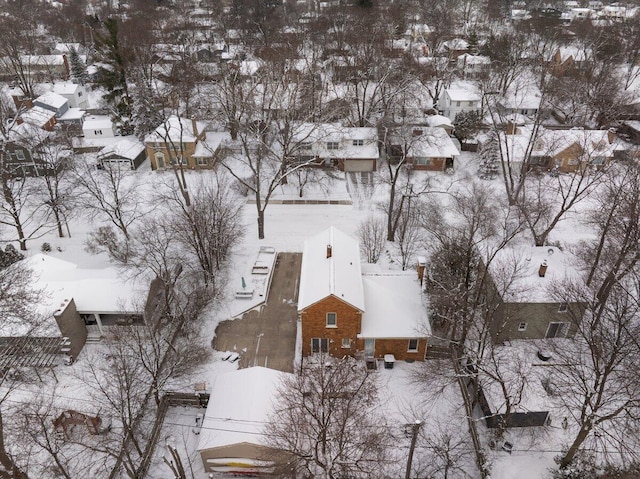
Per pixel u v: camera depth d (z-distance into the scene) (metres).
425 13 106.44
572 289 29.80
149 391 27.45
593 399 28.05
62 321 31.39
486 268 28.91
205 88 73.81
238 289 38.44
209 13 128.00
